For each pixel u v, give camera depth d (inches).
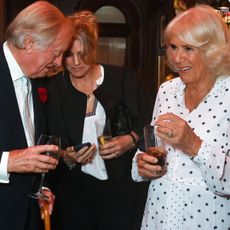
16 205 73.8
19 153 69.4
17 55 71.1
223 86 71.6
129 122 101.5
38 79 80.3
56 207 101.7
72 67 93.8
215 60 69.1
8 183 72.8
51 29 69.9
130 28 220.4
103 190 100.2
